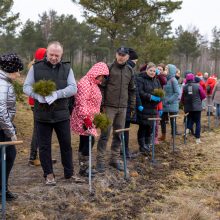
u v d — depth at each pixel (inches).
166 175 300.2
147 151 350.9
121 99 274.5
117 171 283.6
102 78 252.4
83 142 257.0
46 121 226.5
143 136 346.6
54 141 404.5
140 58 1074.1
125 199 239.9
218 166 332.5
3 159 191.3
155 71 331.6
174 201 241.1
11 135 193.9
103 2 1000.9
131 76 282.7
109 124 253.1
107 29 1005.2
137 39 1087.0
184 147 407.5
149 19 1060.5
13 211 202.2
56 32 1918.1
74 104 249.3
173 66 411.2
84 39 1951.3
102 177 262.8
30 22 1903.3
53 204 216.7
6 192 209.8
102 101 273.1
